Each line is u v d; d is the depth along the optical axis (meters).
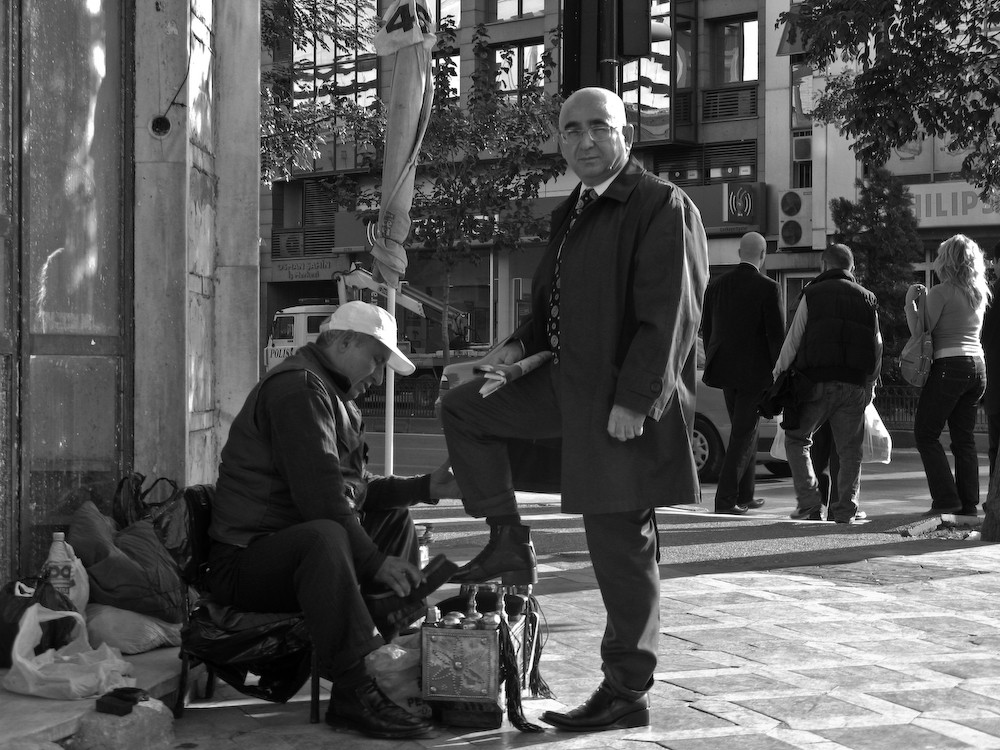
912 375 10.85
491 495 4.90
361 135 28.73
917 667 5.44
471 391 4.87
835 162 32.62
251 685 5.09
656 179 4.67
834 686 5.15
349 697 4.72
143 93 6.34
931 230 31.31
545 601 7.08
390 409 10.26
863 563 8.24
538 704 5.04
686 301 4.52
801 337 10.79
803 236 33.12
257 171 7.23
